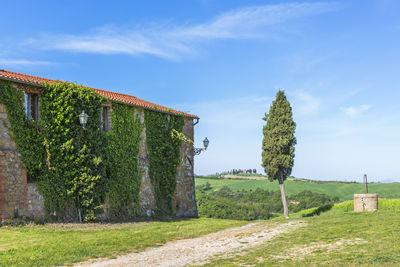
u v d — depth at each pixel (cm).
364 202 2175
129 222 2030
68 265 1017
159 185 2464
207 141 2736
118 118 2194
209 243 1384
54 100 1828
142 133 2370
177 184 2606
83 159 1891
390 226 1336
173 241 1451
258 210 5559
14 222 1603
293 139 2650
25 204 1667
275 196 6331
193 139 2819
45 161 1780
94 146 1973
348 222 1569
